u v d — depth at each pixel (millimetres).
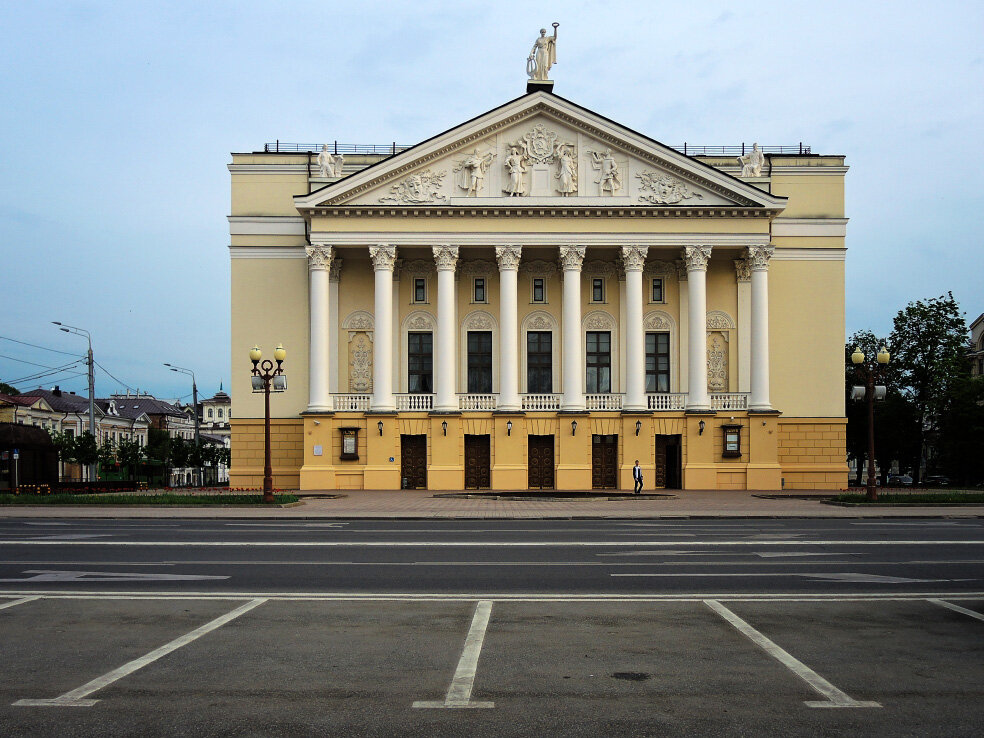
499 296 52625
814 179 53812
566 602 13422
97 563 17797
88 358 60125
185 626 11766
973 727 7789
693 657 10156
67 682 9164
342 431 49094
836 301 53219
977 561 18156
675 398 49750
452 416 49125
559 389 52281
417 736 7547
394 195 49438
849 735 7590
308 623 11930
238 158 53281
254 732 7648
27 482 51188
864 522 29141
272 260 52875
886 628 11695
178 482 98375
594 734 7594
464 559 18375
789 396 52812
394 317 52406
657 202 49375
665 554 19250
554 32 50938
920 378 70500
